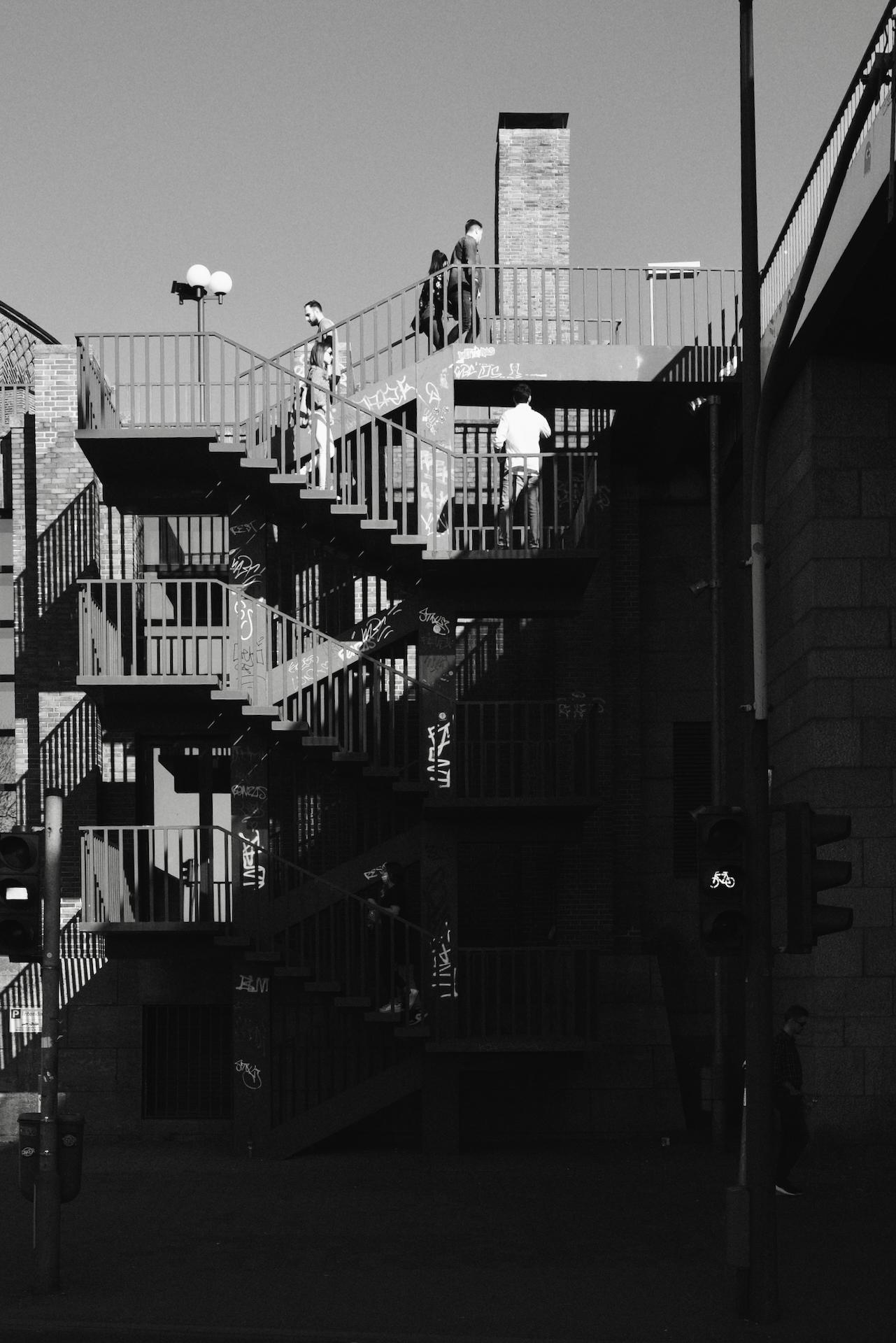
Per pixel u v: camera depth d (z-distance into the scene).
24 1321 10.29
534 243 25.02
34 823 21.44
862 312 17.44
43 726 21.58
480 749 20.34
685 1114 21.25
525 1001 20.20
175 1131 20.75
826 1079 17.81
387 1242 13.05
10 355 22.88
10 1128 20.59
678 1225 13.70
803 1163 17.50
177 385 19.03
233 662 19.17
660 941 22.02
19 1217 14.29
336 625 21.66
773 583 20.34
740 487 22.12
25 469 22.09
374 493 18.73
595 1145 19.62
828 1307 10.62
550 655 22.38
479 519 18.92
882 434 18.59
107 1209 14.88
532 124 25.23
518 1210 14.61
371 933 20.48
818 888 10.81
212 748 21.80
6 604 22.11
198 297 19.20
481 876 22.06
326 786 21.36
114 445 18.69
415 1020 19.11
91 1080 20.78
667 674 22.56
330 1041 19.34
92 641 18.72
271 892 19.05
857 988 17.92
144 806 21.73
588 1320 10.35
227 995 20.94
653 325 21.16
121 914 18.97
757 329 11.56
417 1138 20.41
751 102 11.46
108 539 21.80
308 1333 9.98
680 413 21.33
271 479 18.62
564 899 21.52
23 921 11.53
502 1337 9.91
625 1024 20.59
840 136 16.91
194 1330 10.05
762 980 10.69
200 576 22.00
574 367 20.66
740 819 10.84
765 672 11.07
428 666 19.27
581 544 20.77
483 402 21.62
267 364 19.06
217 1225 13.95
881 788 18.22
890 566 18.45
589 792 19.17
